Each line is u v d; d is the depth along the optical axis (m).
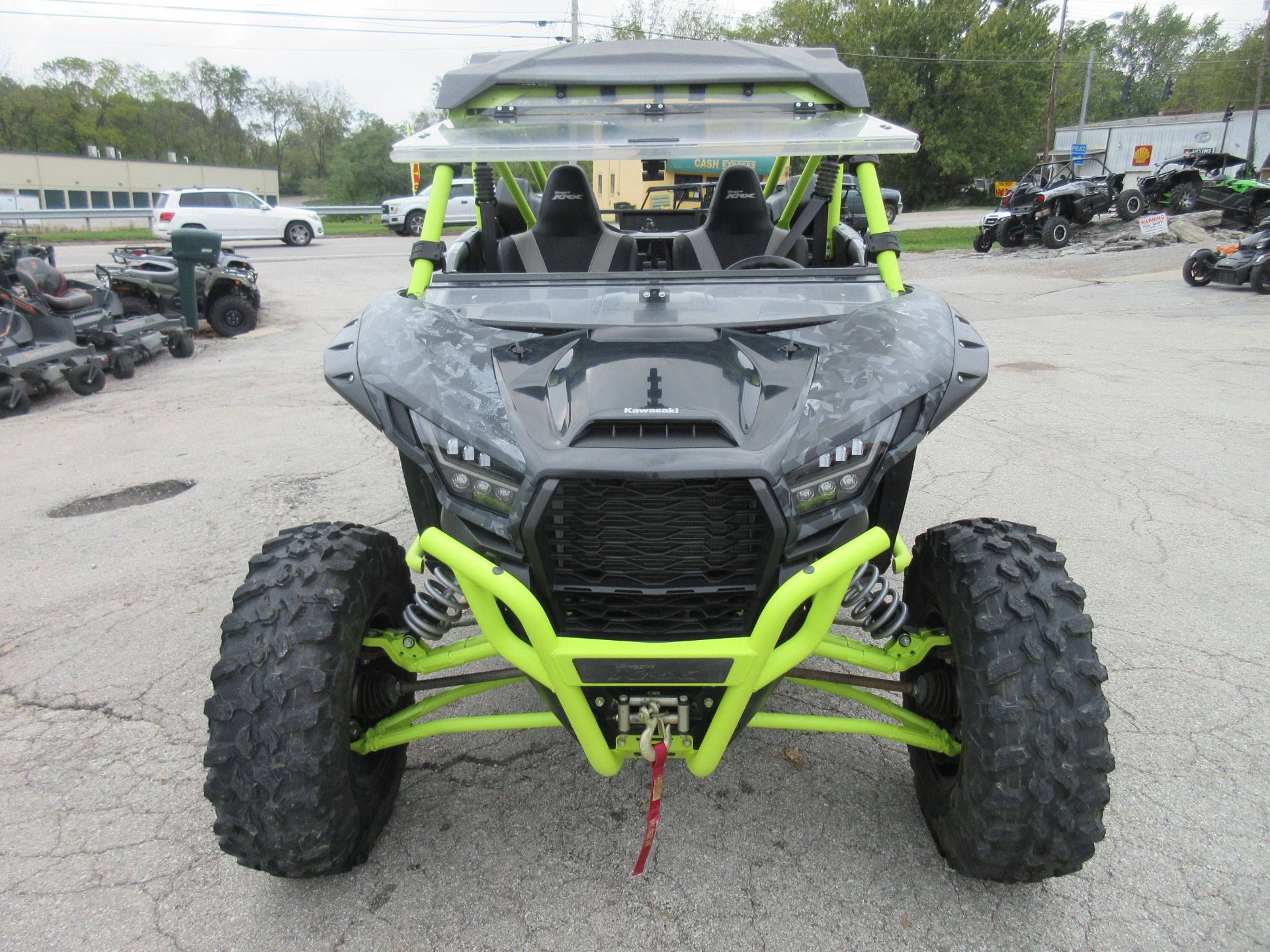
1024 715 2.17
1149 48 94.06
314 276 20.09
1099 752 2.16
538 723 2.52
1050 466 6.10
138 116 70.19
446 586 2.51
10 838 2.85
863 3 48.34
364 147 52.91
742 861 2.67
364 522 5.39
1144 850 2.65
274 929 2.46
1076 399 7.91
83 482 6.47
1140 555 4.69
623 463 2.10
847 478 2.21
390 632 2.61
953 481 5.82
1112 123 45.09
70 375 9.42
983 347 2.57
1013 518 5.18
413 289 2.91
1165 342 10.63
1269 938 2.34
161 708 3.59
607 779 3.08
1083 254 20.61
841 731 2.51
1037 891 2.51
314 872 2.38
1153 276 16.66
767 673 2.24
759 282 2.92
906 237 27.16
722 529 2.18
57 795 3.06
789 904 2.49
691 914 2.47
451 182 3.15
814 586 2.18
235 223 27.09
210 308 13.09
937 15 46.44
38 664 3.94
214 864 2.72
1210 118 37.88
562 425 2.23
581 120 3.02
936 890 2.54
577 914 2.48
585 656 2.20
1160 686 3.50
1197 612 4.09
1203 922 2.39
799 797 2.96
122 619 4.34
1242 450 6.41
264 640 2.30
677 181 5.21
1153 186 24.61
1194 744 3.14
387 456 6.80
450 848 2.76
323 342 12.54
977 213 44.03
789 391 2.31
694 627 2.25
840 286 2.90
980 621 2.27
